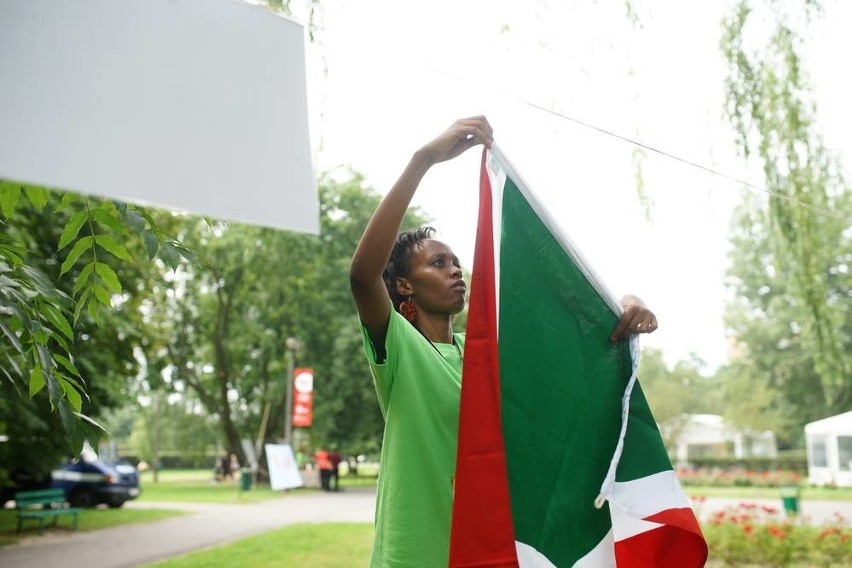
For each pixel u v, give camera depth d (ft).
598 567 6.19
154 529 42.34
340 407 87.56
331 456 85.97
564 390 6.52
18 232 29.66
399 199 6.30
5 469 47.91
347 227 90.53
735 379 121.29
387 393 6.68
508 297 6.59
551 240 6.89
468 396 6.07
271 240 73.51
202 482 115.55
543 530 6.07
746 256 113.29
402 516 6.20
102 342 43.91
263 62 4.45
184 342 95.61
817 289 23.43
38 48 3.77
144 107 3.96
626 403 6.47
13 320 7.49
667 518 6.20
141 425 192.34
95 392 43.83
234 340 93.66
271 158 4.28
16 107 3.64
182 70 4.15
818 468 91.71
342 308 90.99
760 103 18.33
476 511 5.81
